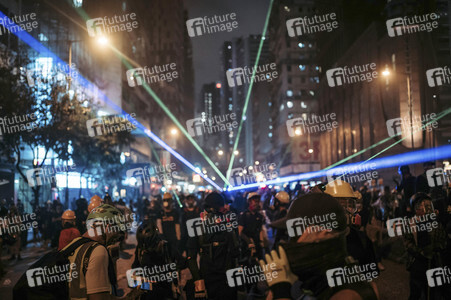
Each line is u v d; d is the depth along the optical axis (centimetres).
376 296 198
